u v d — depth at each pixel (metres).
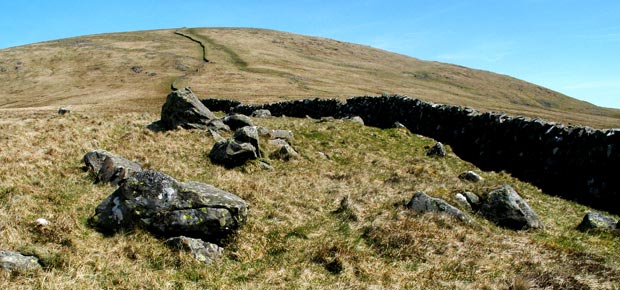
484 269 10.86
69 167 17.70
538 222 14.30
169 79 124.00
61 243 10.95
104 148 21.73
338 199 16.73
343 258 11.27
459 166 23.89
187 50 183.00
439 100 120.31
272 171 20.78
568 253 11.87
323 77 139.50
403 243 12.23
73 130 24.41
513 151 22.89
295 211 14.91
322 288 9.91
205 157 21.53
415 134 32.19
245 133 22.45
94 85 119.88
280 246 12.12
